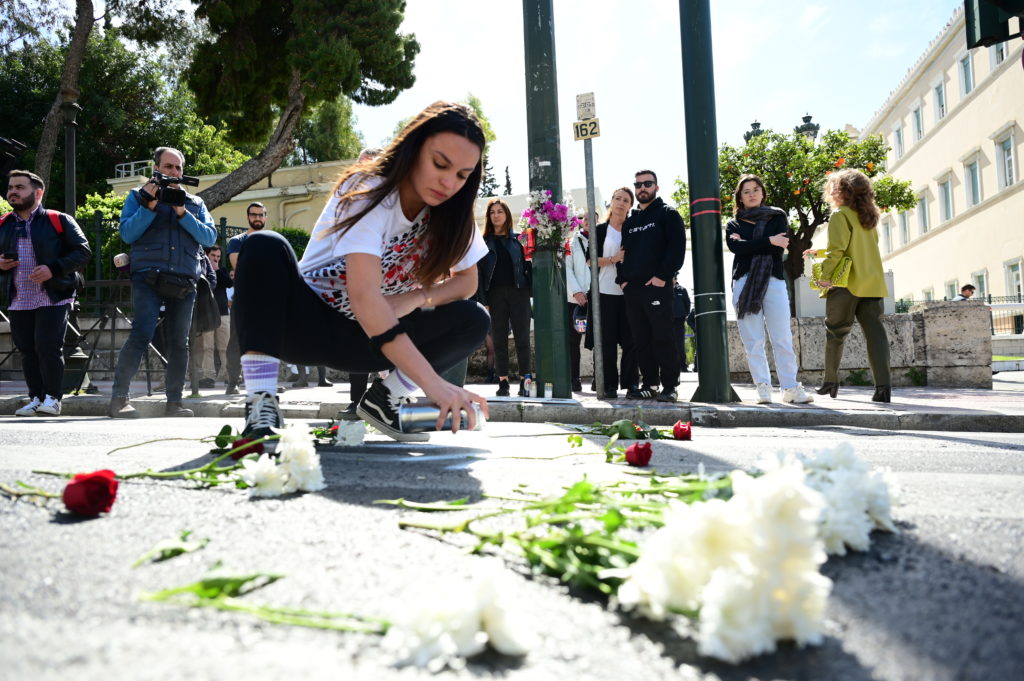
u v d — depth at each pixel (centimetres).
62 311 525
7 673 74
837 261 554
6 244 514
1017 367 1792
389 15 1791
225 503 163
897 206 2134
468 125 207
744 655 80
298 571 113
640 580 90
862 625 94
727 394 568
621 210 625
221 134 3622
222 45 1814
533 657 84
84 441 315
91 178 3111
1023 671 80
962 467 253
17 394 673
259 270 247
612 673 80
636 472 220
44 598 99
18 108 3066
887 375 549
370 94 1933
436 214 229
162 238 509
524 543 114
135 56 3150
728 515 85
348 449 279
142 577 109
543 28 572
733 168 2041
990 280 2459
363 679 77
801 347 803
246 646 84
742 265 557
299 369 841
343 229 209
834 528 124
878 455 290
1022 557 123
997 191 2386
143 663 78
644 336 576
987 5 487
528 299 633
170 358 526
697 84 571
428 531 139
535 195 573
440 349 283
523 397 580
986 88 2416
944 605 101
